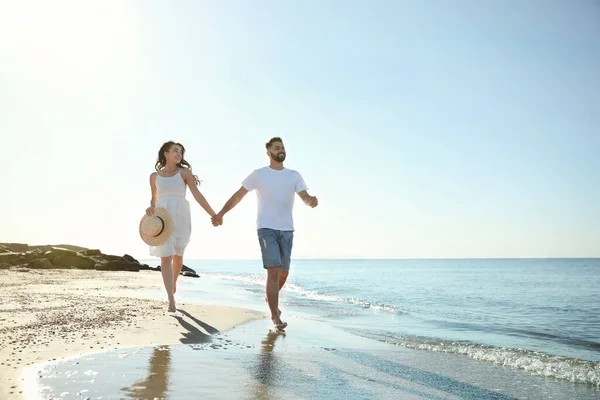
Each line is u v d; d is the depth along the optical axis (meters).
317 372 2.89
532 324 7.39
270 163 5.18
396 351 3.86
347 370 3.02
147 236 5.42
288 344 3.85
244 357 3.21
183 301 7.02
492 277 38.94
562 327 6.97
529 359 3.68
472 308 10.23
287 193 5.08
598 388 2.90
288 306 8.02
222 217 5.11
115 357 3.00
